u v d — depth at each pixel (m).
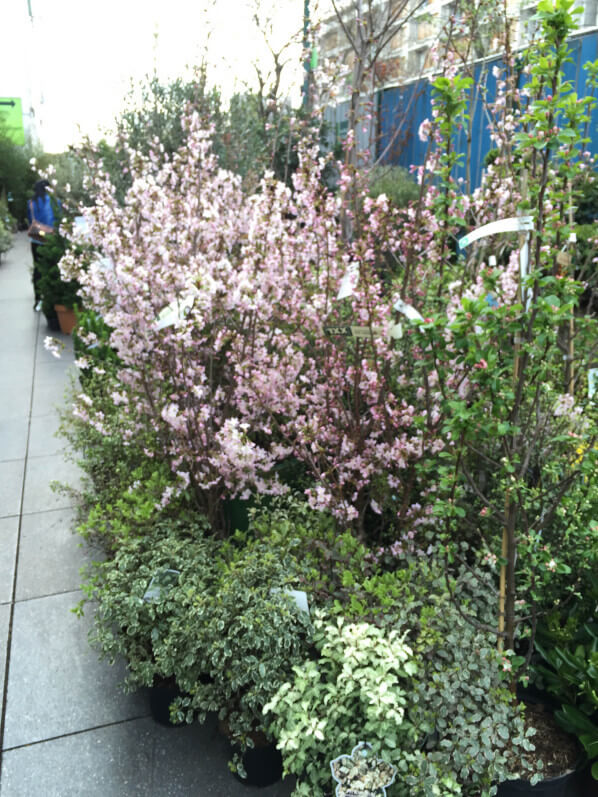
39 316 10.15
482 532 3.03
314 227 3.14
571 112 1.94
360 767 2.04
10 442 5.69
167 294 3.30
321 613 2.41
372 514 3.49
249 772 2.45
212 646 2.32
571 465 2.42
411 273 3.16
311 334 3.41
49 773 2.54
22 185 25.20
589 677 2.33
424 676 2.19
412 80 6.97
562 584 2.77
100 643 3.00
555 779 2.18
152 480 3.34
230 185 3.74
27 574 3.80
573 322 3.20
